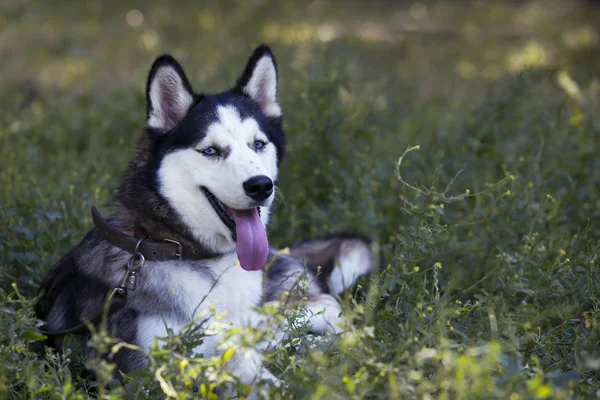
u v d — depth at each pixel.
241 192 4.95
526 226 6.33
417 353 3.75
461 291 5.65
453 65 16.33
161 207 5.14
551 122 8.61
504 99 8.59
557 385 4.04
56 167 8.53
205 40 17.19
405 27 20.16
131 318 4.84
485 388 3.46
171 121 5.29
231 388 4.36
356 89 11.62
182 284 4.96
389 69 15.06
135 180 5.26
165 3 21.39
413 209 5.13
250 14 19.62
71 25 19.05
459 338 4.61
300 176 8.13
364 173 7.79
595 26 18.94
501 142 8.34
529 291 5.25
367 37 18.23
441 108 12.59
